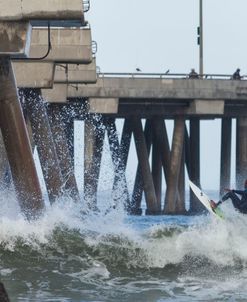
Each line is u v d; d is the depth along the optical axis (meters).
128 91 191.50
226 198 82.00
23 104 150.75
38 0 98.00
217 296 56.91
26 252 66.25
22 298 54.88
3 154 143.88
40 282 60.19
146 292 57.97
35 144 153.38
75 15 98.06
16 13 98.12
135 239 67.25
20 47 98.69
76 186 170.50
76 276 62.16
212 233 67.88
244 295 57.28
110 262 65.12
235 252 66.38
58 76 164.88
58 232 68.69
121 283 60.78
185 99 195.50
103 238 67.62
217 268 65.50
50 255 65.94
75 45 143.12
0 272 62.25
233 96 193.88
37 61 142.50
